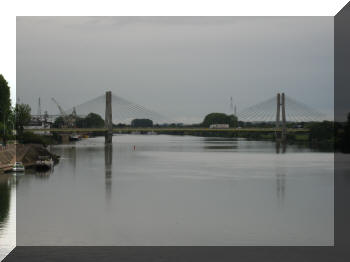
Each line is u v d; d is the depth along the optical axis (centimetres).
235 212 6153
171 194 7462
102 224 5469
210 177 9581
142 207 6412
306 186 8369
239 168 11362
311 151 17725
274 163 12644
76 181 8781
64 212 6066
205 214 6012
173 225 5462
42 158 11519
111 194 7406
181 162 12975
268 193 7631
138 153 16662
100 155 15475
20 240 4847
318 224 5547
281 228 5356
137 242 4834
